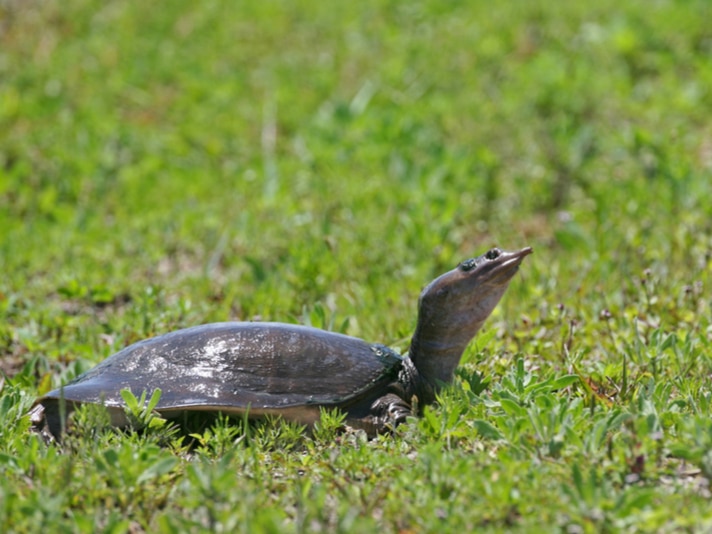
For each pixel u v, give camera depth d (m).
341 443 10.58
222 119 27.17
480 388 11.54
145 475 9.22
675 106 25.48
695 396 11.28
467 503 8.76
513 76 28.00
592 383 11.75
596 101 25.97
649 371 12.30
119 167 24.91
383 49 30.52
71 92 28.95
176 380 11.13
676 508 8.56
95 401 10.84
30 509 8.66
